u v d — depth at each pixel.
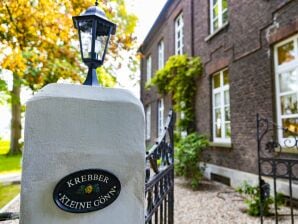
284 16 5.12
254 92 5.96
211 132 7.98
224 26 7.31
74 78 7.07
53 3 4.35
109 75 8.14
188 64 9.16
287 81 5.20
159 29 14.54
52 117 1.28
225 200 5.38
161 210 2.04
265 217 4.18
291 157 4.77
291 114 5.04
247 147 6.11
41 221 1.23
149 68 17.28
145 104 17.28
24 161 1.24
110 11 4.59
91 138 1.32
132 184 1.38
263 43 5.73
